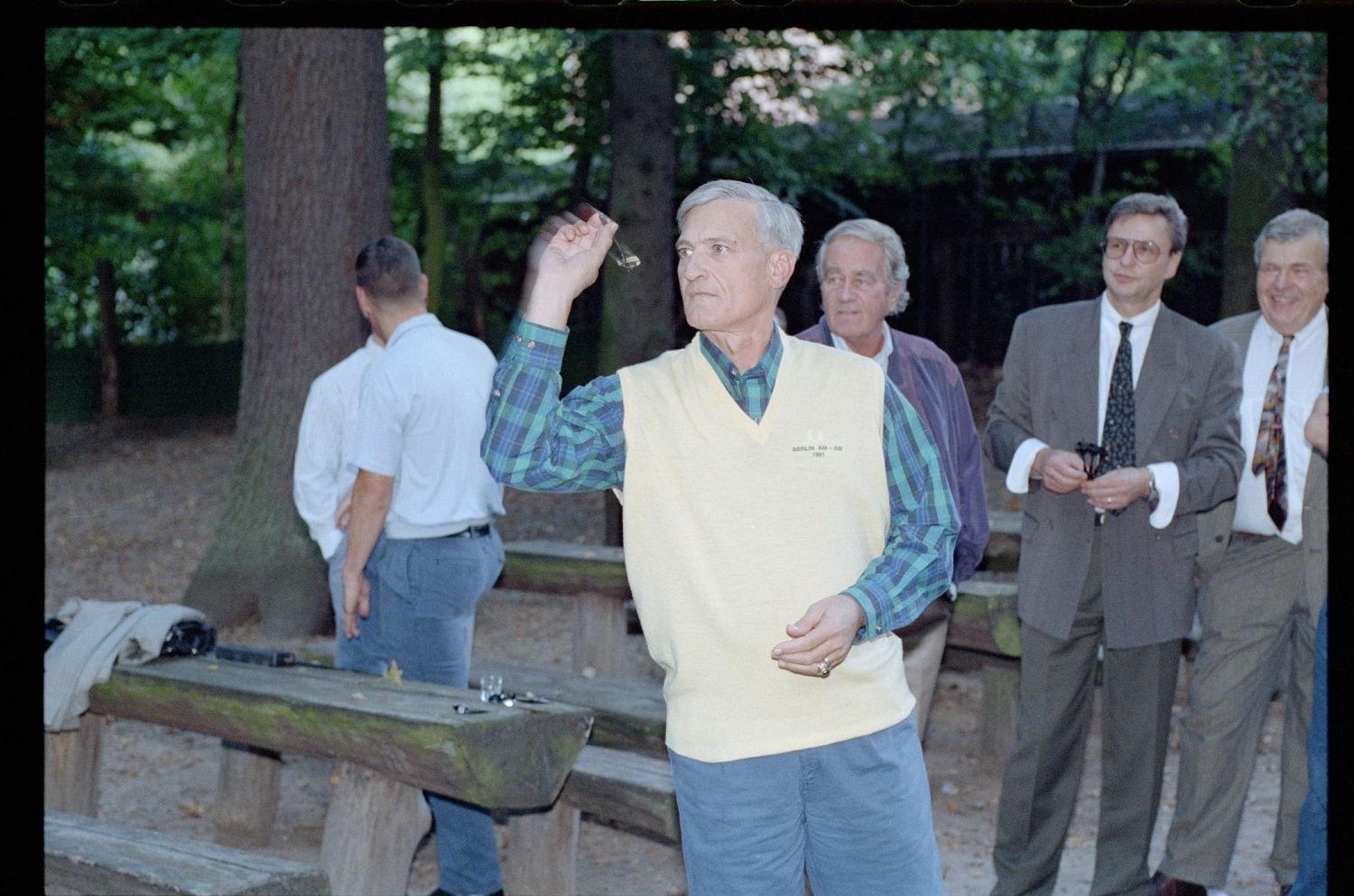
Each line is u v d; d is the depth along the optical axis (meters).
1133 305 3.65
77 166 19.30
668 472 2.33
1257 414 3.71
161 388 18.59
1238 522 3.74
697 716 2.35
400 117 19.22
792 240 2.35
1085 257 17.09
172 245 24.11
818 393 2.36
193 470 14.97
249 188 8.44
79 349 18.84
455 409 3.90
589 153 16.39
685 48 14.12
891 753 2.38
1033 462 3.66
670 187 11.36
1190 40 14.66
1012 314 18.59
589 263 2.36
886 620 2.28
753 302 2.30
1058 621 3.64
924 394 3.50
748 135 15.16
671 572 2.34
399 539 3.95
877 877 2.39
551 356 2.33
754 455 2.31
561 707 3.39
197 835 4.88
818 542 2.31
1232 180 12.02
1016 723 5.46
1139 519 3.60
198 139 23.02
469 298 18.52
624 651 6.16
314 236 8.30
